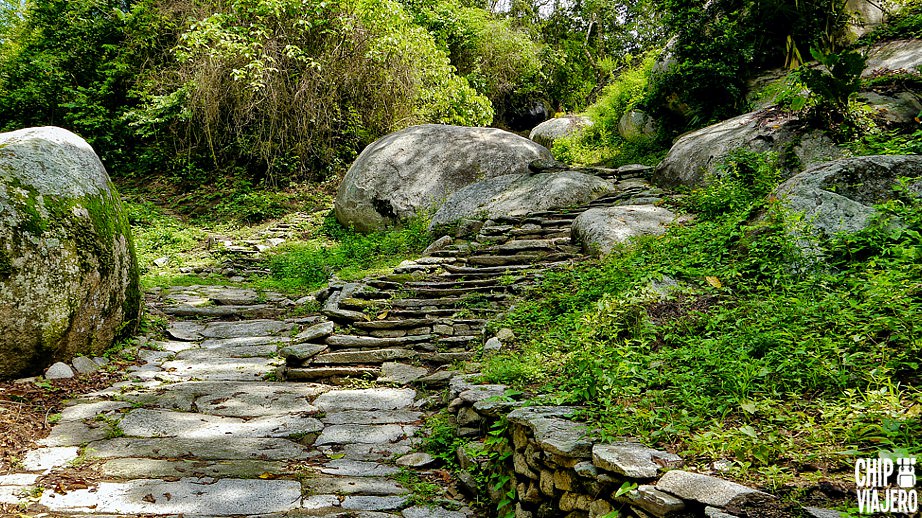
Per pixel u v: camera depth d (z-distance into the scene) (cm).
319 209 1227
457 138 1077
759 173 618
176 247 1033
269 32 1267
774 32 967
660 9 1102
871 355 276
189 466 339
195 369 519
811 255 430
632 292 451
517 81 1928
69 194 481
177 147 1378
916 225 423
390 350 525
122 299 539
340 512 298
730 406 267
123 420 399
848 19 918
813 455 211
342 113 1361
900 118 666
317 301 715
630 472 220
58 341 457
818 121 679
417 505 312
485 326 539
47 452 347
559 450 254
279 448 371
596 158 1271
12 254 430
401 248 895
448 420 405
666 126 1152
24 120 1449
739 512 189
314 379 497
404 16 1349
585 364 340
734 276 459
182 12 1380
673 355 339
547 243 695
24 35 1525
